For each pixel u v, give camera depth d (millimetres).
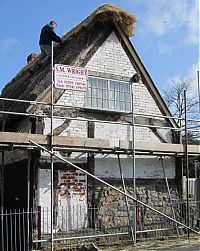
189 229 13391
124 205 13891
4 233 12914
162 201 14750
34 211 12172
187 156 14148
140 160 14594
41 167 12586
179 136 15664
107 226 13422
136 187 14336
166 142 15422
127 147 13133
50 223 12281
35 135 11539
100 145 12547
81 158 13406
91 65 14320
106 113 14312
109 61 14703
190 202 15234
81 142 12227
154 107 15453
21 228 12453
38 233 12008
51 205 11180
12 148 11625
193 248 12148
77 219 12992
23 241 12055
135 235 12867
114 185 13883
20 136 11312
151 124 15227
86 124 13805
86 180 13367
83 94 13922
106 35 14805
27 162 12633
